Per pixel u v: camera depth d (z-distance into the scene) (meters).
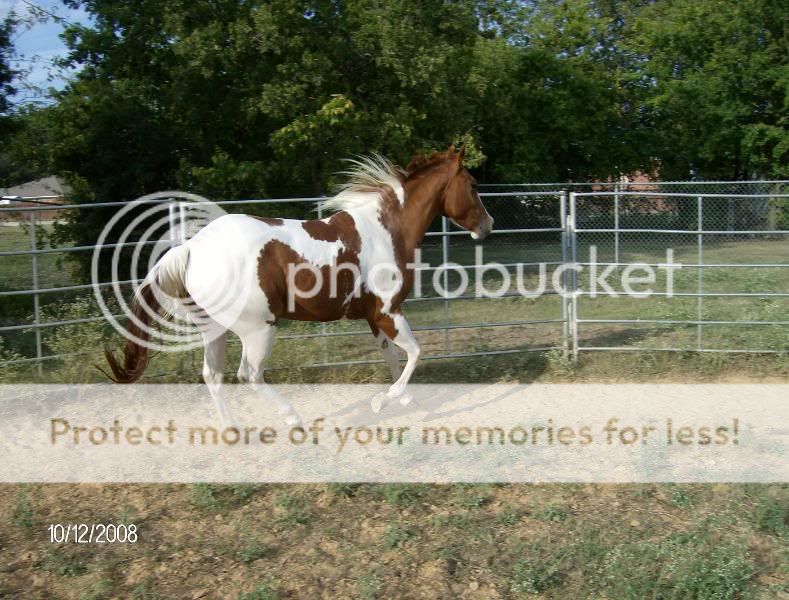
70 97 12.85
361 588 3.67
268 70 11.48
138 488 4.78
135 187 12.86
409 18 11.89
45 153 13.03
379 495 4.62
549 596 3.64
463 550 4.02
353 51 11.89
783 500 4.48
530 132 19.84
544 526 4.25
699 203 7.28
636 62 26.36
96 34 12.66
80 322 6.75
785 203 15.80
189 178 12.12
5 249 13.41
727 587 3.65
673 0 23.19
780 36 20.27
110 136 12.79
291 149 11.12
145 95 13.11
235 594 3.69
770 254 14.45
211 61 11.16
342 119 10.79
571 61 21.20
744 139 19.80
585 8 22.48
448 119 12.78
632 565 3.82
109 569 3.90
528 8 25.86
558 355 7.19
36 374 6.69
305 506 4.49
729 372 6.96
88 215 12.12
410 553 3.99
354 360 7.23
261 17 10.81
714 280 11.27
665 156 21.72
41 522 4.39
